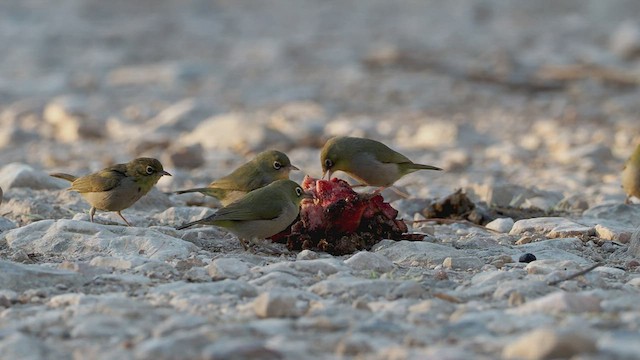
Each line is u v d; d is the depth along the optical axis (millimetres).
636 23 52844
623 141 27500
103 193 12539
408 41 51219
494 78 39500
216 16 62844
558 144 26250
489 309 8562
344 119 32094
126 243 11258
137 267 10180
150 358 7078
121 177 12562
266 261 10891
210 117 31828
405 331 7816
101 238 11391
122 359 7105
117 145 27844
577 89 37969
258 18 61875
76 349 7418
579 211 15453
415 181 20406
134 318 8242
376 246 11656
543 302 8414
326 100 37219
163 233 12078
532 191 16438
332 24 59094
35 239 11555
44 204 14367
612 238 12555
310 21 60312
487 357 7035
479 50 47594
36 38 53750
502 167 22922
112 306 8445
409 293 9094
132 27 57594
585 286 9531
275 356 7059
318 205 11633
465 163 23250
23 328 7973
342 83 40531
